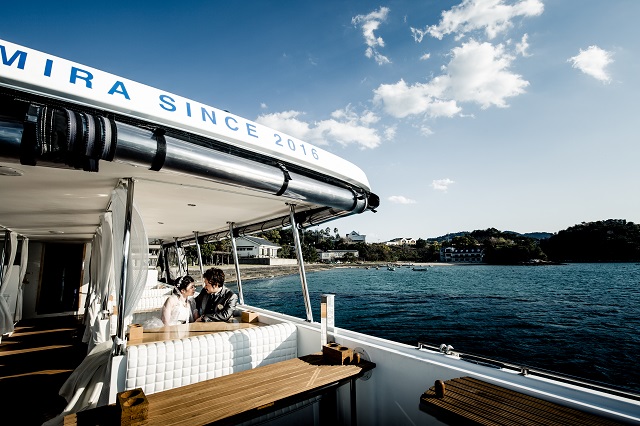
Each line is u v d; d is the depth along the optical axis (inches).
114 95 64.4
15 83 54.7
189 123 73.8
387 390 98.1
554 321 1145.4
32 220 212.8
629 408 59.3
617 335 952.3
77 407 123.1
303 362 100.0
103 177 109.2
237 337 115.3
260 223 206.1
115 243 111.8
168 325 147.9
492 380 75.7
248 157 88.7
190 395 76.0
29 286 378.0
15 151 50.7
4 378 172.9
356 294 1851.6
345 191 115.1
